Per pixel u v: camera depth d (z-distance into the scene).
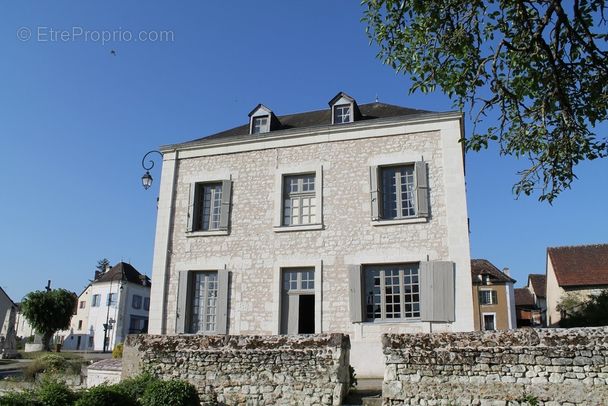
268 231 14.37
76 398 9.19
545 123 7.93
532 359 8.25
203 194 15.83
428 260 12.81
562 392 7.99
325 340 9.65
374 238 13.39
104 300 47.34
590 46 7.41
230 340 10.34
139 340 11.02
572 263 31.72
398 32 8.09
